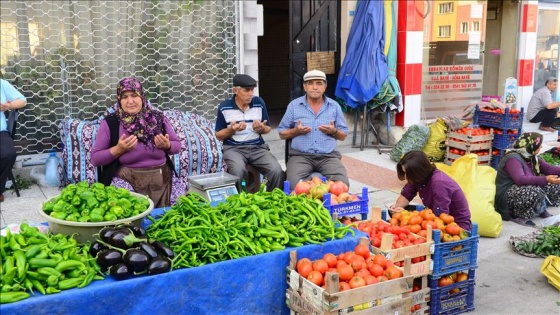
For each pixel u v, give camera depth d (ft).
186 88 24.73
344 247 12.17
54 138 22.77
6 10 21.04
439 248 12.29
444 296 12.67
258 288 11.16
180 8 23.89
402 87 30.35
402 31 29.86
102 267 10.13
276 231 11.77
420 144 26.84
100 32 22.68
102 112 23.32
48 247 9.98
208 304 10.64
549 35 37.24
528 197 18.85
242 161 18.35
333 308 10.27
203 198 13.61
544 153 26.58
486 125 26.35
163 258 10.30
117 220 11.02
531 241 16.92
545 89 33.91
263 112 19.22
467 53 33.32
